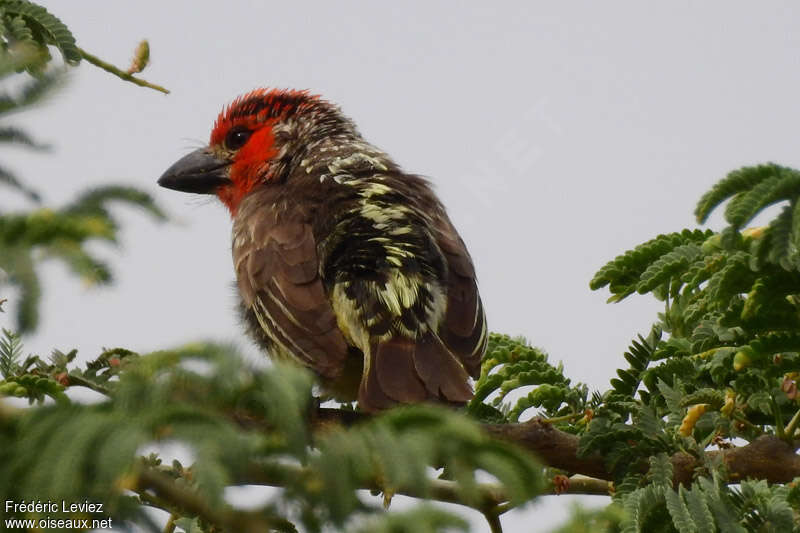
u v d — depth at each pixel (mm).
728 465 7172
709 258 6797
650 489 5793
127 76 8609
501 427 7230
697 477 6773
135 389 4312
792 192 5840
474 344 8445
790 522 5875
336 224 9047
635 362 7852
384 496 5961
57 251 4531
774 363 6922
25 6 8148
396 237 8844
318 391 9039
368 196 9430
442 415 4633
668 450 7051
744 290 6496
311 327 8445
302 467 4500
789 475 7156
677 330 8219
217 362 4367
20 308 4430
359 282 8414
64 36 8117
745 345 6652
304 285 8703
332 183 9688
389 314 8250
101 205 4770
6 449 4281
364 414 7688
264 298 8812
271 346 8984
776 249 5844
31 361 6496
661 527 5793
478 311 8695
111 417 4254
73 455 4113
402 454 4426
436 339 8195
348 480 4410
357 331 8305
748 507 5961
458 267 8938
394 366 7922
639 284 7250
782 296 6406
